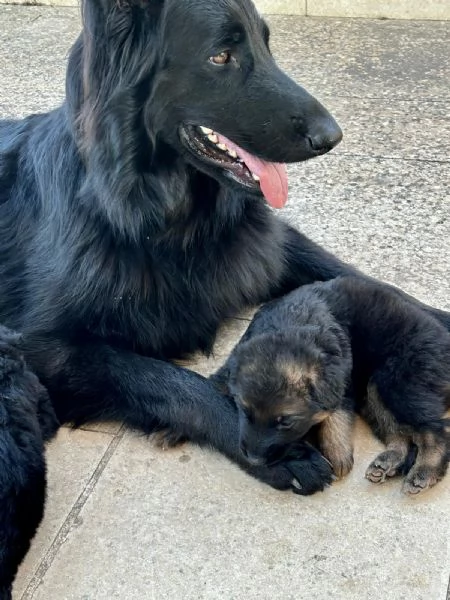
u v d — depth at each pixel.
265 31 1.04
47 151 1.14
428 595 0.84
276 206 1.04
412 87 1.82
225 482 0.96
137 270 1.09
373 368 1.02
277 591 0.85
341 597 0.84
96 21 0.97
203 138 1.04
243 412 0.95
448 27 2.15
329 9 2.26
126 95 0.99
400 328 1.01
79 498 0.95
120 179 1.03
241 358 0.97
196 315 1.14
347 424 0.98
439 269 1.25
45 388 1.04
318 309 1.03
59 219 1.11
